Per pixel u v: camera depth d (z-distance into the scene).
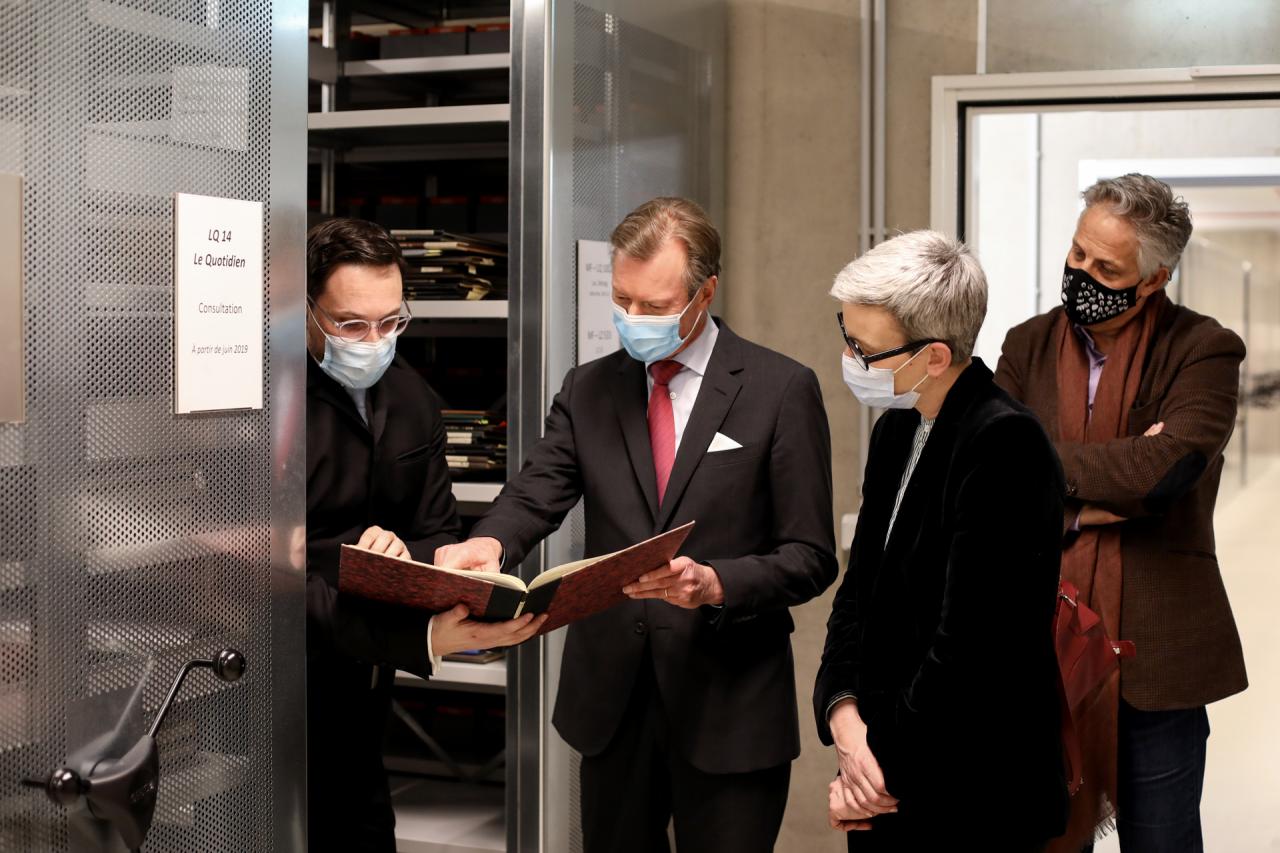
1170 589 2.38
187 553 1.51
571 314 2.57
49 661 1.33
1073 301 2.42
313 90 3.21
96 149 1.37
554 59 2.45
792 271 3.61
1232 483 6.13
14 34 1.27
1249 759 4.43
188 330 1.50
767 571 1.99
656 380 2.19
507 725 2.55
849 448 3.59
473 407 3.36
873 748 1.69
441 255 3.01
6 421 1.27
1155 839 2.40
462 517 3.27
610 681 2.14
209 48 1.53
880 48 3.46
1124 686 2.36
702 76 3.39
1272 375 5.95
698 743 2.07
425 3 3.40
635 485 2.14
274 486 1.66
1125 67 3.35
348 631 1.88
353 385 2.17
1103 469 2.33
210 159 1.53
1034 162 5.25
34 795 1.31
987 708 1.59
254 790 1.64
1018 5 3.40
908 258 1.67
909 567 1.71
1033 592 1.59
